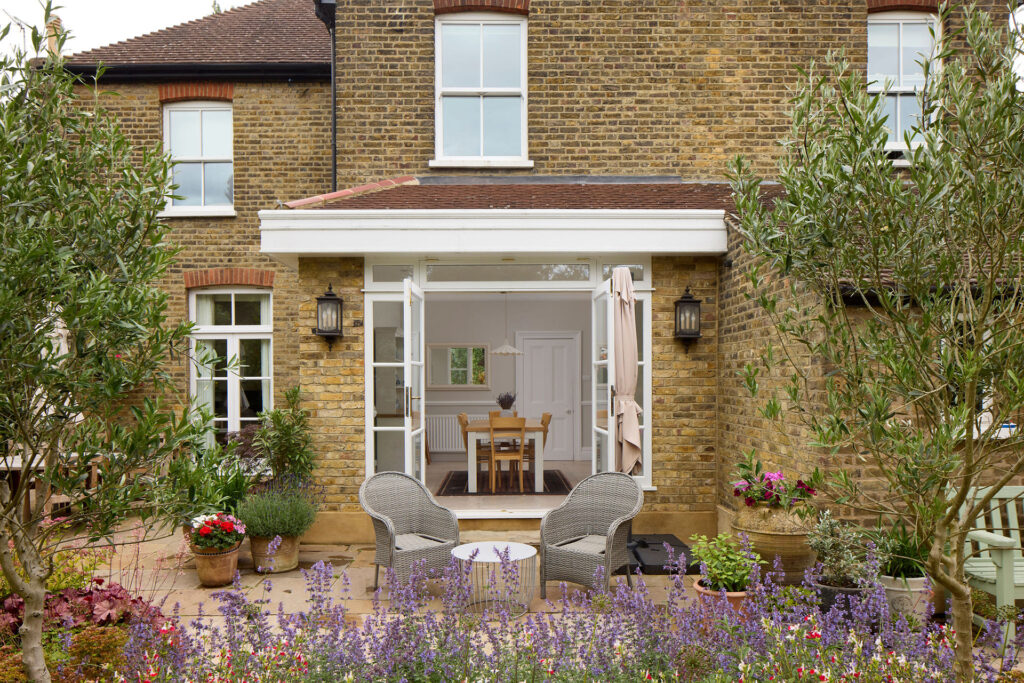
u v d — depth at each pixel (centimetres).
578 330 1416
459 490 968
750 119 930
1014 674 346
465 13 943
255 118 1076
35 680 304
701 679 316
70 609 442
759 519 543
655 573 665
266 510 682
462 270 815
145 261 301
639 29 932
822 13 927
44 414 293
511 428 954
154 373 299
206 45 1132
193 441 295
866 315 561
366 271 797
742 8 930
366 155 937
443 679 319
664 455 803
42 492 296
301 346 794
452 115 953
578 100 935
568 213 756
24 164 258
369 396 790
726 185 902
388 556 593
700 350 806
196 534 629
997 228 256
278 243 748
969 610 300
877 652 315
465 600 365
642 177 928
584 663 330
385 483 653
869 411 260
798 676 306
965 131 245
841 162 263
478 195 837
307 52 1101
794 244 284
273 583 650
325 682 315
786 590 406
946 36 266
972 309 269
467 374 1420
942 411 277
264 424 783
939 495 264
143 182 301
